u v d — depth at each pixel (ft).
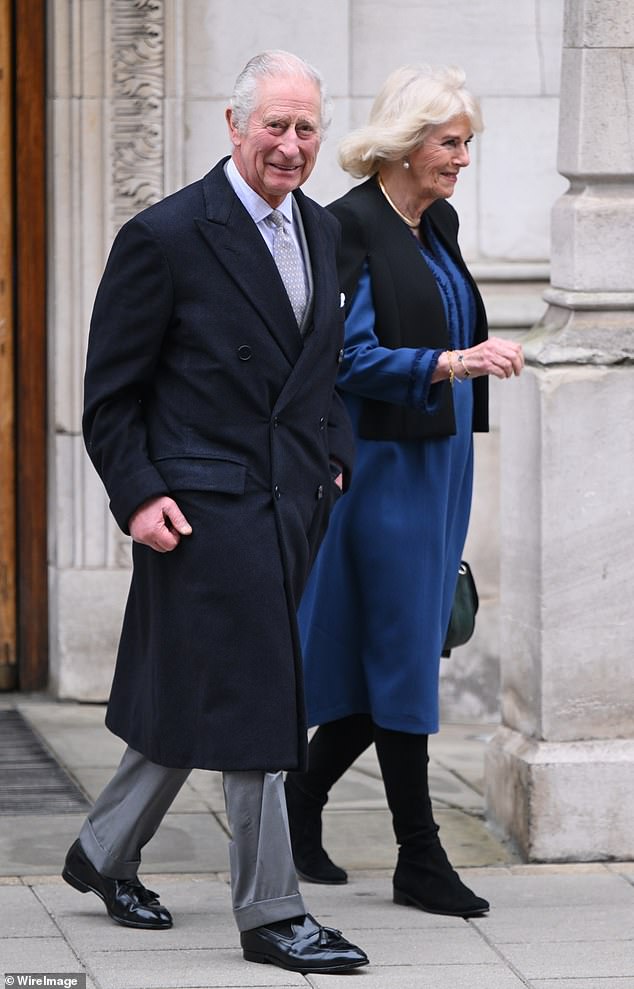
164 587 47.37
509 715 62.54
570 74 59.26
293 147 46.34
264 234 47.85
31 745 72.95
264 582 46.68
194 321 46.62
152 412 47.60
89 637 79.20
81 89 76.64
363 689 55.31
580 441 58.23
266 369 47.03
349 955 47.29
